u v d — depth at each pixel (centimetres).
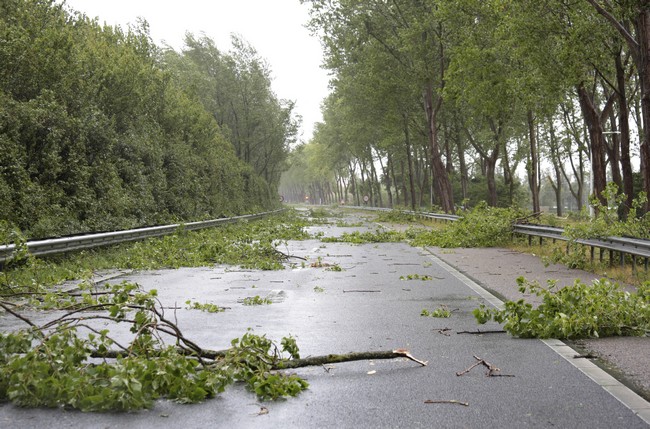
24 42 2056
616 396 512
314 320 857
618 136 3697
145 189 2675
